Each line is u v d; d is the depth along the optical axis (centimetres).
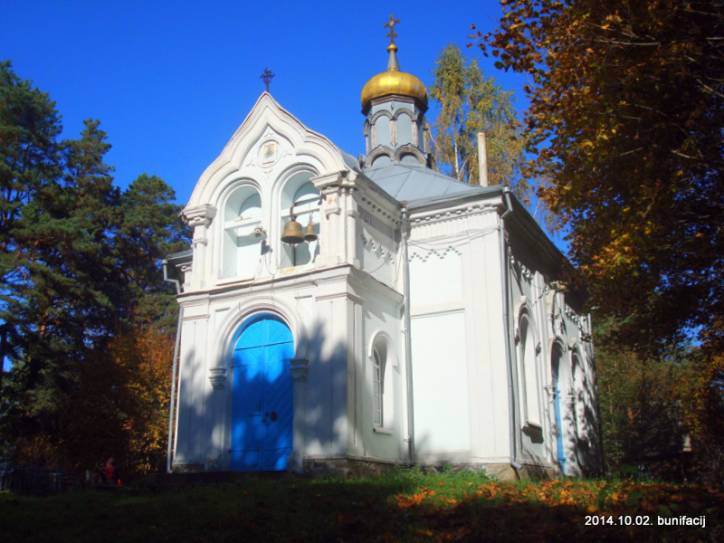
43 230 3409
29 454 3397
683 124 1312
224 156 2145
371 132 2950
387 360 1997
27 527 1095
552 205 1568
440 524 1017
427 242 2131
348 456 1706
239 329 1992
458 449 1930
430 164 2955
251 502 1212
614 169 1416
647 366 3850
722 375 2481
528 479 1753
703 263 1560
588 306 1892
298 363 1823
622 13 1253
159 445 3397
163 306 4206
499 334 1953
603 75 1281
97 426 3197
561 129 1425
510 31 1376
